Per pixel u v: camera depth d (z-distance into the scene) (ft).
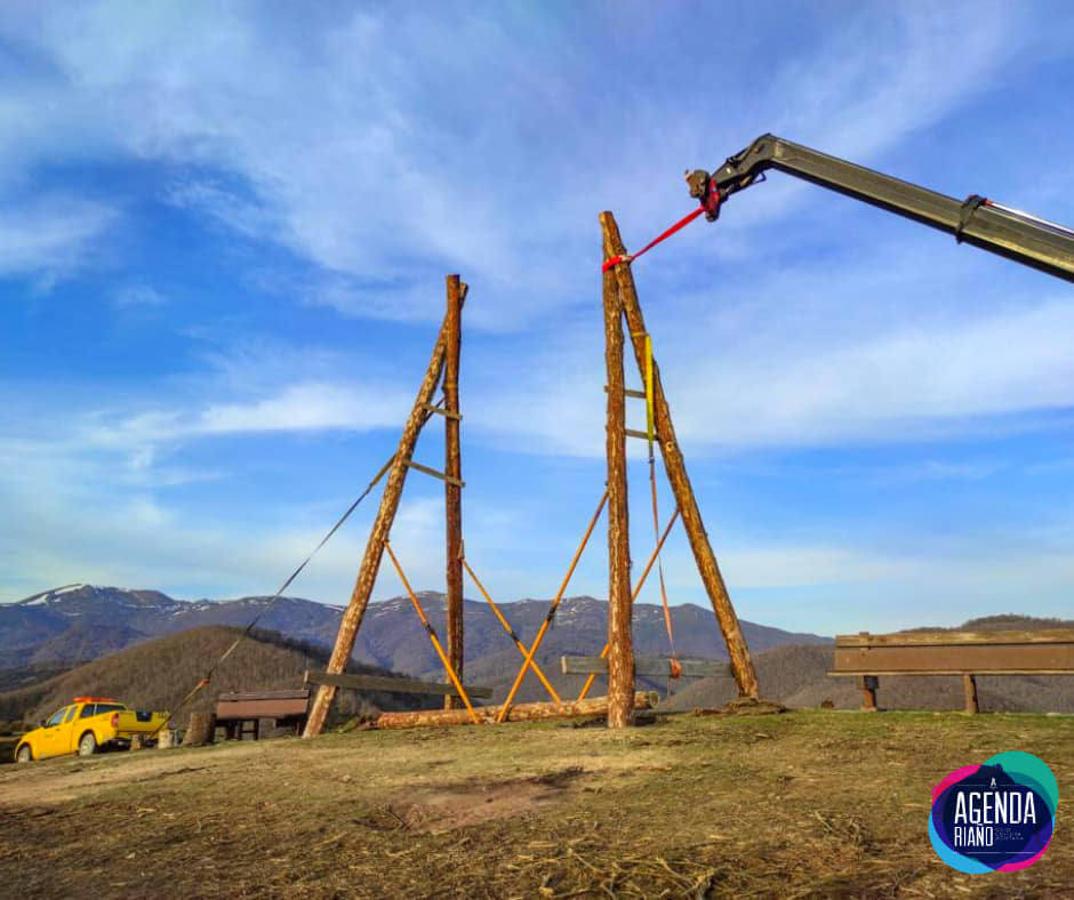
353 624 44.73
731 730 29.27
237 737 50.34
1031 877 11.83
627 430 39.11
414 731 38.58
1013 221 18.33
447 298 52.65
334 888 13.32
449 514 50.52
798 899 11.40
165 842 17.60
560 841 15.28
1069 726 24.27
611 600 35.65
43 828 20.24
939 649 30.14
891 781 18.65
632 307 41.52
